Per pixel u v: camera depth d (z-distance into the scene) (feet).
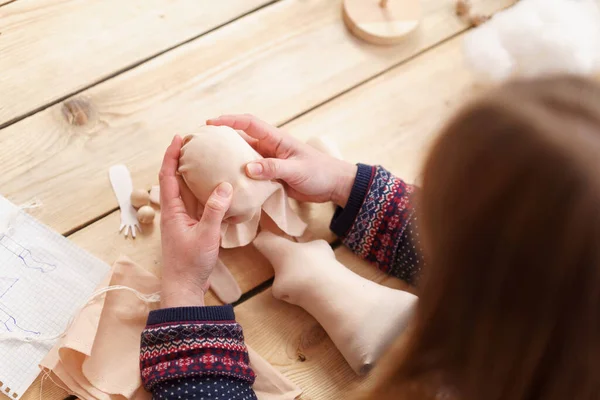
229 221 3.51
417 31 4.22
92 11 4.00
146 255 3.64
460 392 2.79
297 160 3.57
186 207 3.54
